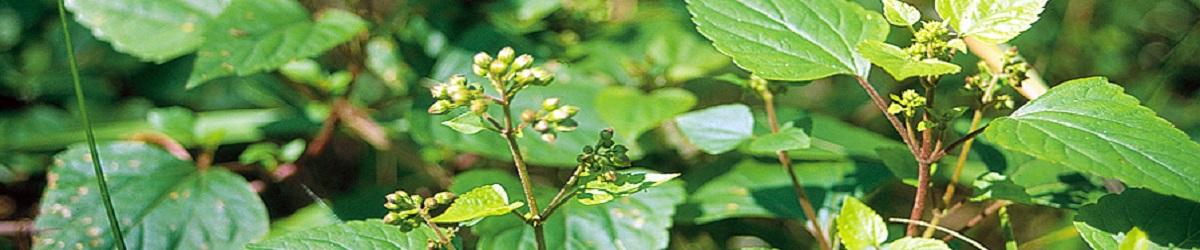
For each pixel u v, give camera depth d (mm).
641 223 855
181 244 907
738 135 833
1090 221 708
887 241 811
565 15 1188
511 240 837
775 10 715
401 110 1115
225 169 963
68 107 1358
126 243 898
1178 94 1579
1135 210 708
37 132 1303
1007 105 720
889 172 897
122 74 1392
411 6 1133
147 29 1053
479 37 1095
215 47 938
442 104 620
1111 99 636
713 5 718
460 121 625
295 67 1065
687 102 957
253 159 1021
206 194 935
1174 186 598
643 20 1190
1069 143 622
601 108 952
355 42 1079
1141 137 618
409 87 1124
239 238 917
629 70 1088
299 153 1038
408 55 1124
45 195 922
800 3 718
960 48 657
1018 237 1158
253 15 967
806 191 894
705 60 1109
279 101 1159
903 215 1135
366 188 1097
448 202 648
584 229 853
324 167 1151
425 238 683
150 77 1390
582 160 641
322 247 676
